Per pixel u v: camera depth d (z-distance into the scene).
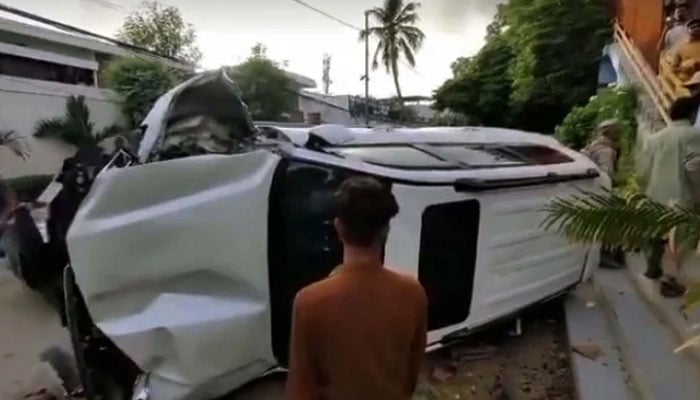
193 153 4.61
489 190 4.73
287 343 4.35
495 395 4.74
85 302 4.11
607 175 6.55
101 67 27.75
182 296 4.21
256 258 4.23
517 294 5.21
